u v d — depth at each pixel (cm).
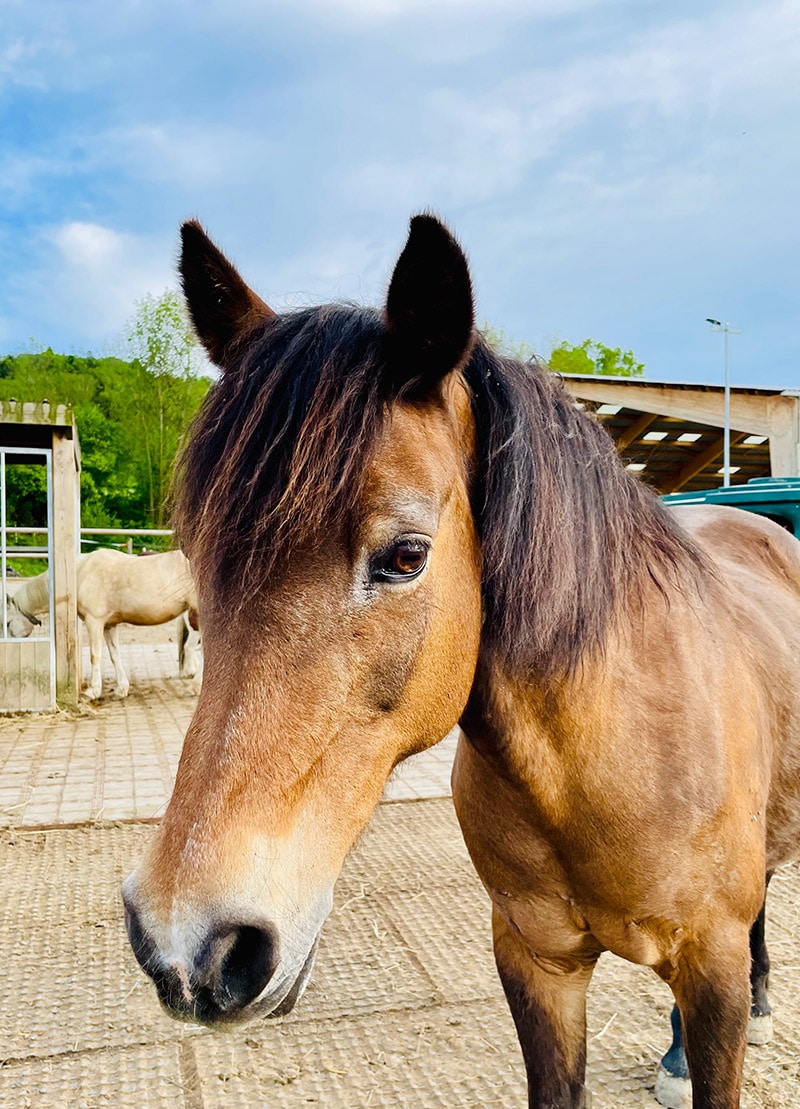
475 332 133
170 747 587
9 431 695
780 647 192
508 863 154
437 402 120
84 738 617
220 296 141
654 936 150
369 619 108
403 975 275
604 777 140
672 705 147
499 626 131
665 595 151
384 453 109
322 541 105
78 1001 259
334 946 296
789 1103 210
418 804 460
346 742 110
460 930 308
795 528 387
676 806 142
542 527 128
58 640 714
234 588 107
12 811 441
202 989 96
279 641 105
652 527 159
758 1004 238
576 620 133
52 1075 223
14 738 616
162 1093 216
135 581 763
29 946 295
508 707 137
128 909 102
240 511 105
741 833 151
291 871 104
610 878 145
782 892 339
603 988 269
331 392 108
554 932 156
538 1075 161
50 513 705
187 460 122
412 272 112
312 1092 216
